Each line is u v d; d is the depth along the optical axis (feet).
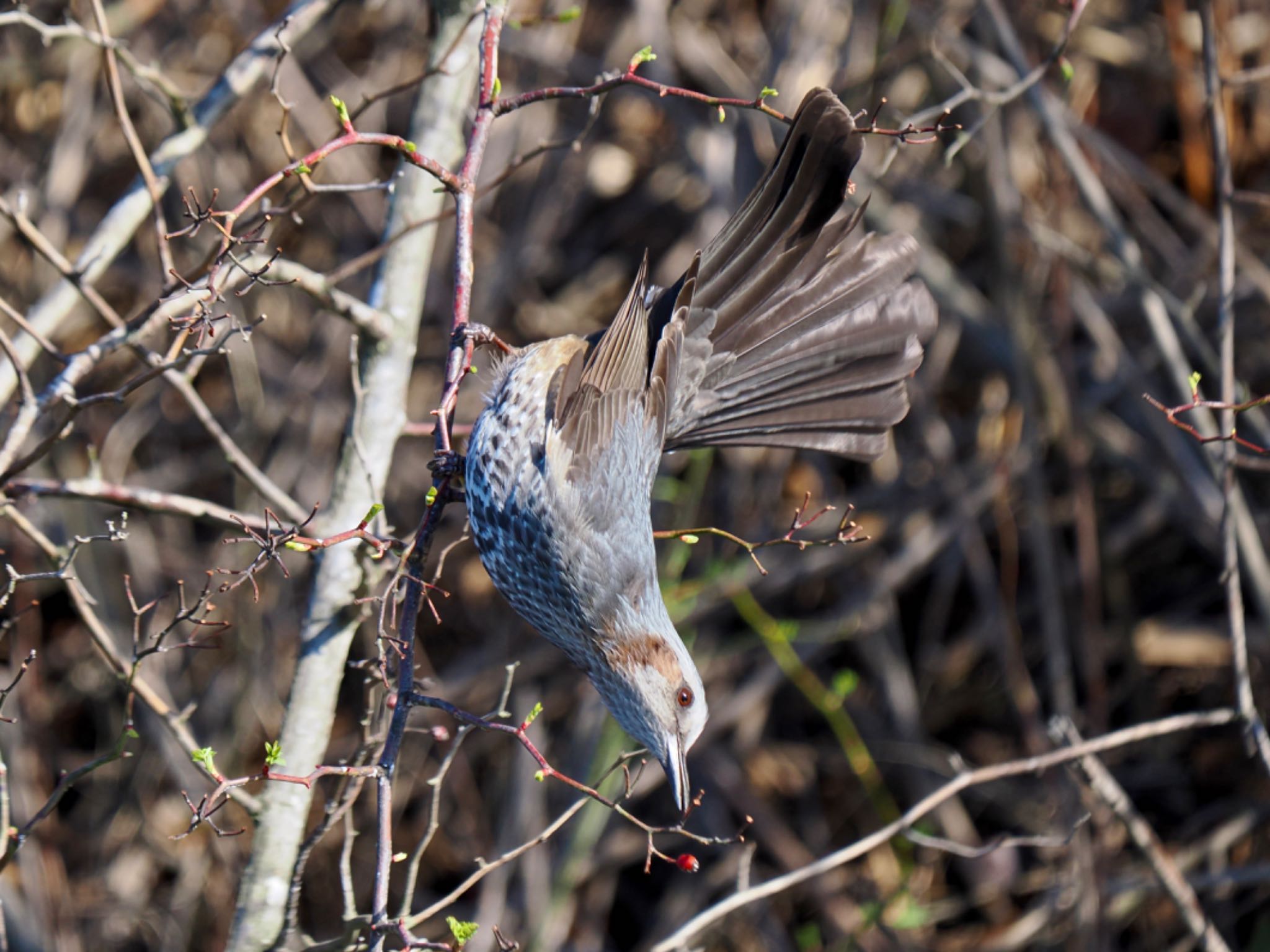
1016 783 32.81
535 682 34.09
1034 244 33.83
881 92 34.68
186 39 37.17
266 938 18.60
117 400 18.29
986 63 32.30
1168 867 23.36
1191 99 33.96
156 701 18.88
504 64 36.91
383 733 16.93
